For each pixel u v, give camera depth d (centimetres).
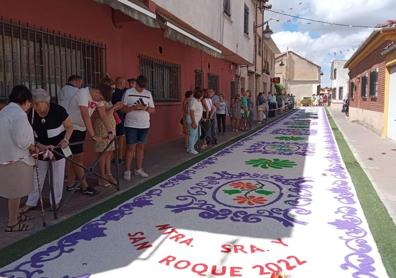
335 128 1931
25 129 443
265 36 2747
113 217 530
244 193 653
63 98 622
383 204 583
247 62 2236
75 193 643
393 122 1366
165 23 916
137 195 638
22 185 461
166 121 1302
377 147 1205
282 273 364
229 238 455
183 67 1445
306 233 468
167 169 853
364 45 1709
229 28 1698
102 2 620
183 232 475
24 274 370
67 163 645
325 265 384
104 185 689
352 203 590
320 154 1082
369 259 395
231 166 898
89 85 855
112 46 936
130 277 364
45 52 721
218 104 1567
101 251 421
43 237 458
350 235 460
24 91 458
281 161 967
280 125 2177
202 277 362
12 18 642
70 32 784
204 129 1185
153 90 1198
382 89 1534
